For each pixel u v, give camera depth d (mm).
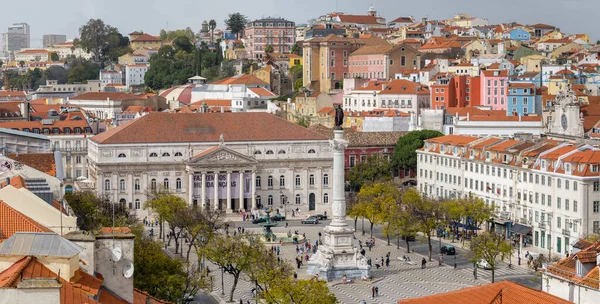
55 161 181000
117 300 90688
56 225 104125
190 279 172250
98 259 92875
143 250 155250
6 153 184000
